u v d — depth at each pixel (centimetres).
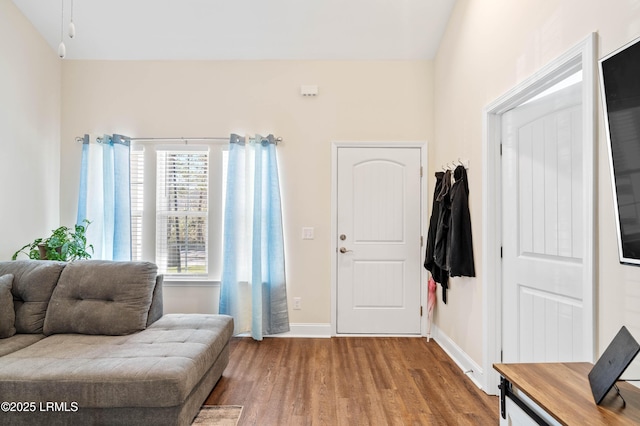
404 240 383
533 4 206
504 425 140
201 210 386
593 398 118
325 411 231
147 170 386
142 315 258
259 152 370
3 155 321
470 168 289
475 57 281
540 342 218
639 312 137
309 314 382
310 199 384
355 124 385
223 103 385
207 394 242
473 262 281
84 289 256
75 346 225
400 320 382
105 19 343
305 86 382
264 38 362
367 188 384
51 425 188
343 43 368
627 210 127
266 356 323
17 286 261
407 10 333
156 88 385
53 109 376
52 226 376
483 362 262
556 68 184
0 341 236
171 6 330
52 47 371
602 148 155
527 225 229
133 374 188
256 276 361
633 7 140
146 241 385
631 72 121
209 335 248
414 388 263
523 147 233
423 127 384
